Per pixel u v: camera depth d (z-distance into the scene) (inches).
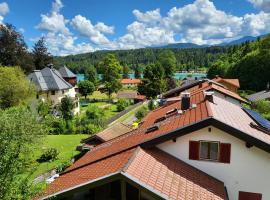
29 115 952.3
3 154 459.5
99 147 906.7
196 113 715.4
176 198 485.4
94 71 5708.7
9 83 1924.2
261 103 1883.6
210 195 544.7
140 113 2381.9
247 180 629.9
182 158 649.0
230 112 799.1
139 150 616.7
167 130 660.7
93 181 511.2
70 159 1315.2
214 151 638.5
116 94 4758.9
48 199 512.7
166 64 5974.4
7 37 2989.7
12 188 443.5
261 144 597.0
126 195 565.9
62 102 2324.1
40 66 3661.4
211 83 1627.7
